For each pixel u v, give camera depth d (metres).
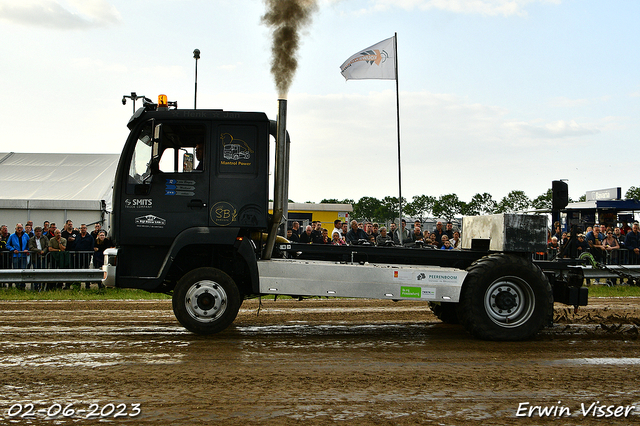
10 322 7.65
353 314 8.64
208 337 6.59
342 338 6.63
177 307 6.36
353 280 6.50
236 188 6.54
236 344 6.19
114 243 6.60
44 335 6.66
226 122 6.57
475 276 6.50
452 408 4.06
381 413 3.93
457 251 7.06
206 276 6.39
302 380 4.73
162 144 6.46
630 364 5.39
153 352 5.74
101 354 5.63
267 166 6.58
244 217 6.52
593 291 12.23
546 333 7.02
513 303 6.55
